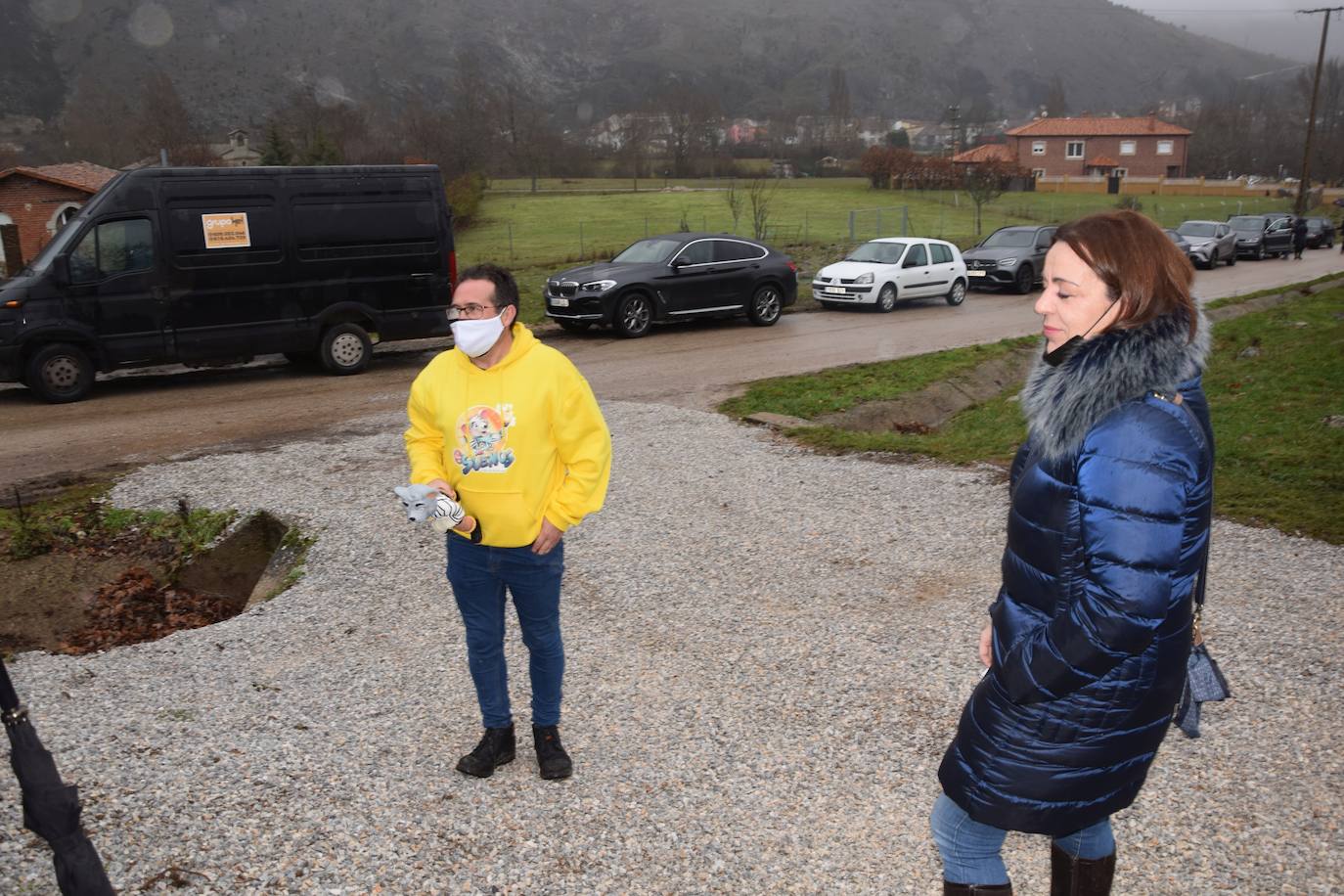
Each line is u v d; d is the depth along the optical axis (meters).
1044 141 93.12
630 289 16.48
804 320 19.27
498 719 3.63
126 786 3.52
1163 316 1.92
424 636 5.06
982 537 6.40
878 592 5.52
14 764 2.30
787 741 3.90
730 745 3.87
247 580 6.90
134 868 3.07
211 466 8.59
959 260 22.03
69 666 4.69
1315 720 3.94
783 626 5.06
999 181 64.50
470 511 3.31
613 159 91.44
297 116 71.75
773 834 3.29
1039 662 1.98
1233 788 3.49
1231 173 101.62
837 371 12.91
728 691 4.35
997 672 2.12
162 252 11.84
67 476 8.31
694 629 5.05
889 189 74.69
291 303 12.73
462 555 3.39
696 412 10.73
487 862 3.14
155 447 9.42
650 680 4.47
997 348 14.52
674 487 7.75
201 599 6.49
